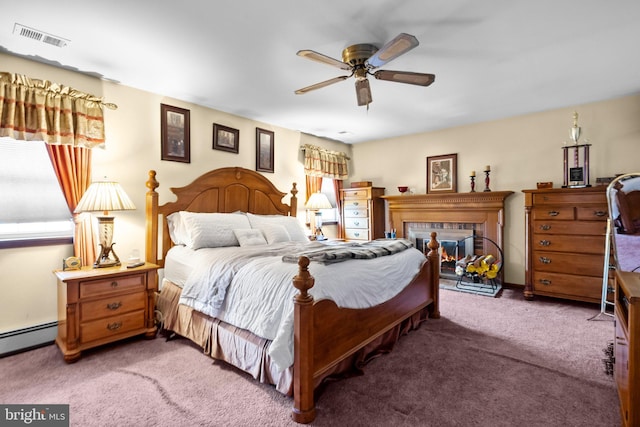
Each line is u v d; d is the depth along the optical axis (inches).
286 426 64.0
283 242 142.1
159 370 86.7
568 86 130.9
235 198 158.7
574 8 79.0
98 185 105.3
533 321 123.3
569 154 157.8
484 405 70.6
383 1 75.8
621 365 64.3
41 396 74.5
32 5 75.3
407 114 167.8
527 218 152.5
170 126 139.5
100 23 83.4
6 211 100.6
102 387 78.2
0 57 98.7
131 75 116.6
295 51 100.0
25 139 99.5
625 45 97.5
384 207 226.5
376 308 93.0
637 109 141.3
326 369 72.8
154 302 112.0
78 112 110.1
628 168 143.4
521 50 100.7
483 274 169.0
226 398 73.5
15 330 100.6
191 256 113.0
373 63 87.8
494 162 180.1
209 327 93.1
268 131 183.2
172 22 83.5
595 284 136.3
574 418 66.1
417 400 72.5
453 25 86.5
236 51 99.6
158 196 128.3
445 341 105.3
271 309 74.8
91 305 96.0
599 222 135.2
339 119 176.2
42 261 106.7
